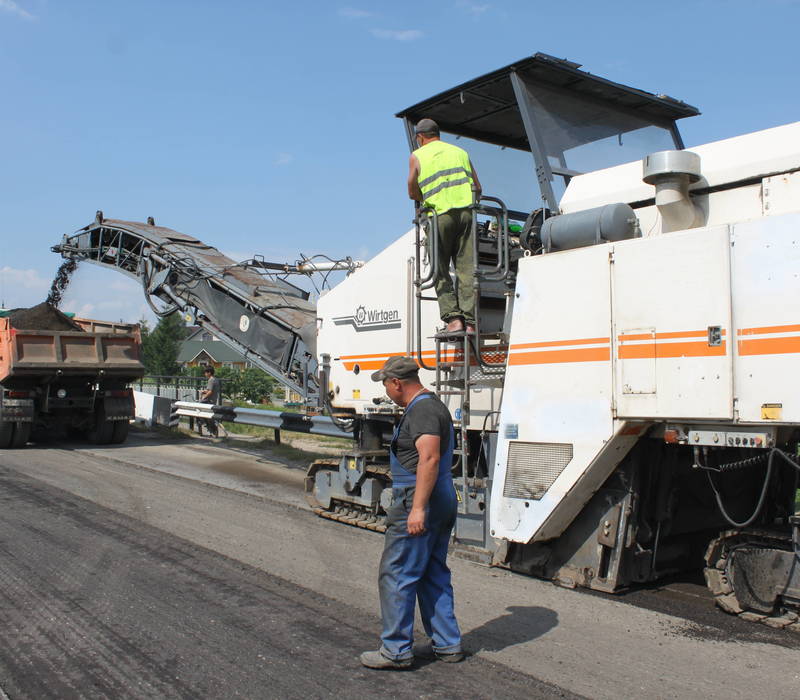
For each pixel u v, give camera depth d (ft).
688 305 16.79
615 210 18.56
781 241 15.57
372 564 21.80
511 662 14.88
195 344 220.02
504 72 22.53
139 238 45.27
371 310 26.91
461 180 21.12
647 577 19.95
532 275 19.86
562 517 19.42
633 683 13.93
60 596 18.40
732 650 15.56
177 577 20.10
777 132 17.76
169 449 47.83
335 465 28.50
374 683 13.84
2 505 28.71
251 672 14.26
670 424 17.29
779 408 15.40
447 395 23.03
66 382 49.29
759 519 20.99
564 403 18.92
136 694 13.35
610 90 23.63
